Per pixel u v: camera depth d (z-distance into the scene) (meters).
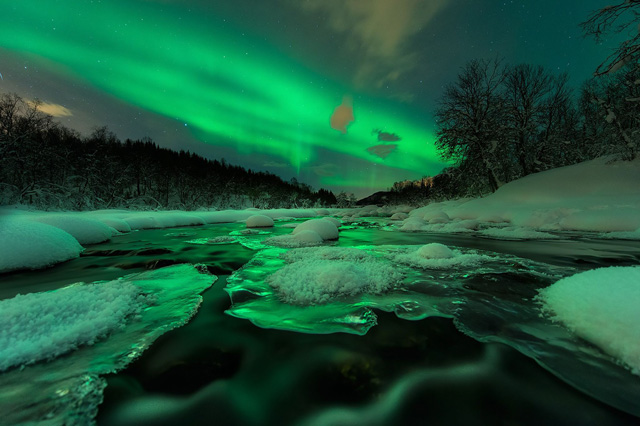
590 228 9.46
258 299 3.19
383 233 11.04
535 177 15.19
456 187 22.69
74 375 1.75
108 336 2.28
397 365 1.89
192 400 1.58
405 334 2.30
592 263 4.96
